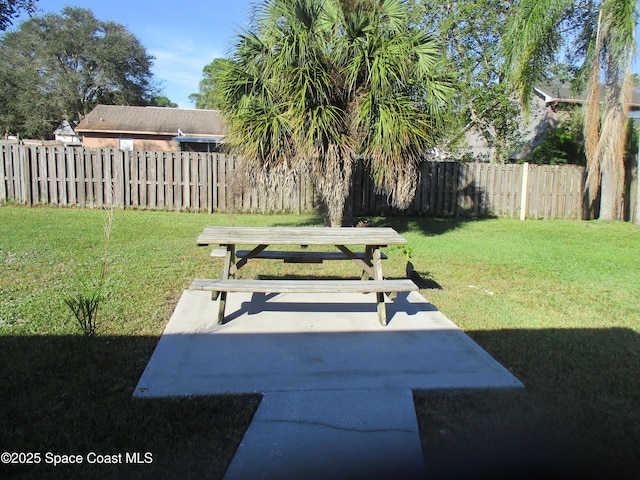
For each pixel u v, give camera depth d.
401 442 2.59
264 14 7.51
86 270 5.80
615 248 8.40
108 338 3.89
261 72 7.61
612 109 10.67
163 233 8.66
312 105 7.01
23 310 4.34
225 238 4.47
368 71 7.18
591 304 5.27
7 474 2.26
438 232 9.91
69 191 11.52
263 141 7.18
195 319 4.43
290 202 12.02
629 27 9.84
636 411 3.00
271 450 2.49
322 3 7.32
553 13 10.50
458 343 4.02
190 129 28.58
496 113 16.03
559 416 2.90
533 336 4.28
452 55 15.89
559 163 15.45
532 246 8.48
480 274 6.48
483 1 14.99
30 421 2.69
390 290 4.01
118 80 37.09
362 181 12.15
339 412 2.88
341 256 5.26
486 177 12.56
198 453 2.48
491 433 2.73
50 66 34.62
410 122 7.24
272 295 5.35
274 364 3.52
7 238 7.51
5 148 11.23
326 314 4.71
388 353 3.78
